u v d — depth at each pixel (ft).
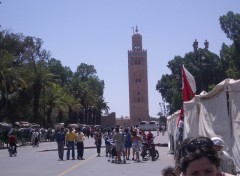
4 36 257.34
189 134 51.52
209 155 8.94
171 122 98.73
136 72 593.42
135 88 590.55
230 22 238.48
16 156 112.68
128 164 81.00
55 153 121.80
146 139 93.15
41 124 290.97
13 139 115.03
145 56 593.01
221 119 42.29
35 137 165.78
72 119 360.69
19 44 265.54
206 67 269.44
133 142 88.53
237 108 40.75
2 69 182.50
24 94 236.63
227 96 41.81
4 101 204.95
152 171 66.64
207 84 275.80
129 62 594.24
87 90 379.76
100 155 109.50
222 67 271.28
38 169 74.64
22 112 252.01
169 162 81.97
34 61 269.03
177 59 302.66
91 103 388.57
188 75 60.75
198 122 49.08
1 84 181.98
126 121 604.90
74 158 96.78
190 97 60.64
